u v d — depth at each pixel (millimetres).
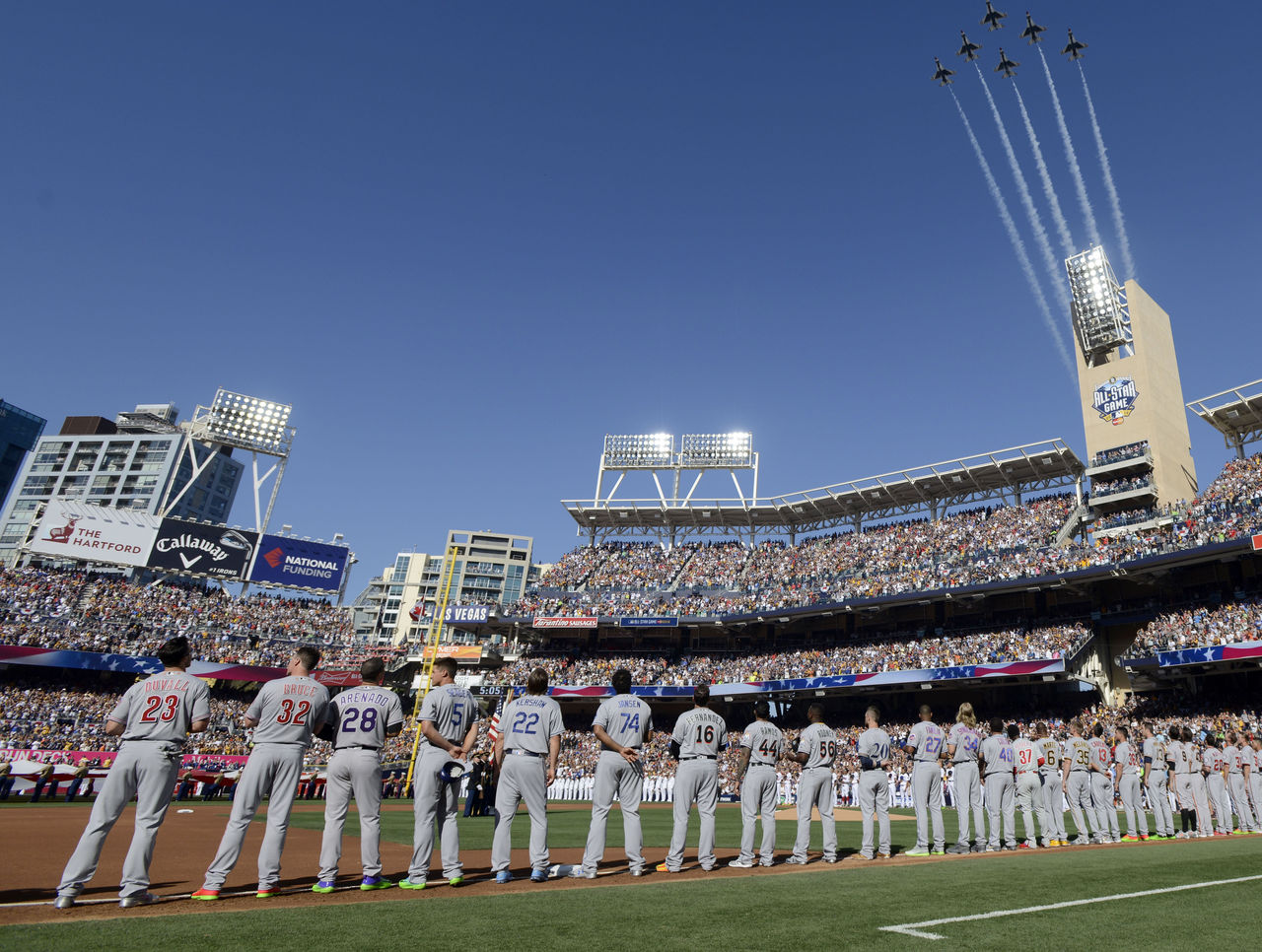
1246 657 34375
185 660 8242
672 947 5961
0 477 130875
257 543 63438
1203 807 16734
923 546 55656
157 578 66375
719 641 62344
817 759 11906
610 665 60125
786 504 65125
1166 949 6129
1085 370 51906
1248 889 8859
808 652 54312
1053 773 14781
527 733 9539
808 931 6566
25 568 58312
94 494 139500
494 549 144500
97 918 6754
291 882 9547
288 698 8469
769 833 11219
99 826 7480
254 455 70000
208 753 44750
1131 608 44438
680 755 10750
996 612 50500
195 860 12414
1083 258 51938
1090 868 10578
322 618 64375
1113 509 49062
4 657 46812
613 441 72938
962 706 13969
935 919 7086
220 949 5664
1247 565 40031
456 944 5938
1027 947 6152
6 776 28766
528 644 68125
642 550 69562
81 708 47906
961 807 13391
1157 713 39281
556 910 7344
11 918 6754
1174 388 51094
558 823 23203
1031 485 54281
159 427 153250
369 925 6566
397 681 66250
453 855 9094
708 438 71750
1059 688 45031
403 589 141500
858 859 12242
